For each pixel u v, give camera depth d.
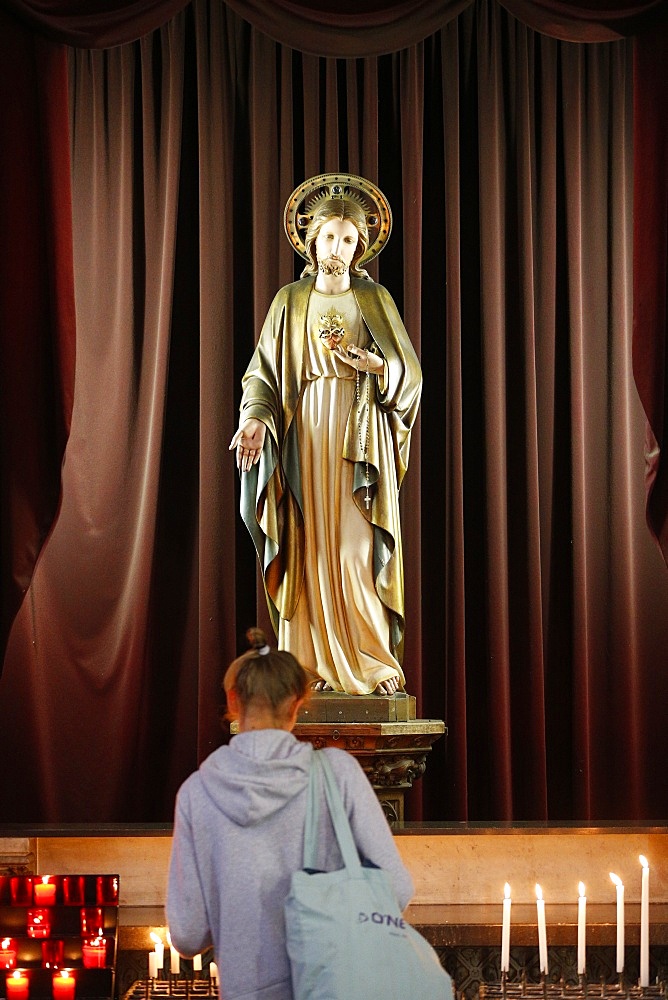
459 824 4.14
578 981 3.57
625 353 5.68
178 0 5.07
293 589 4.46
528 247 5.62
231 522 5.41
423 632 5.55
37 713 5.18
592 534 5.62
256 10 5.06
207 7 5.66
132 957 3.77
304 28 5.08
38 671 5.21
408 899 2.40
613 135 5.77
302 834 2.36
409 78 5.66
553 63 5.76
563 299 5.72
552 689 5.54
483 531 5.55
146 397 5.46
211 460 5.39
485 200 5.61
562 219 5.75
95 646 5.32
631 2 5.05
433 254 5.73
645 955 3.42
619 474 5.60
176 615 5.48
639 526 5.66
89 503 5.39
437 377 5.69
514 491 5.59
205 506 5.36
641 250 5.03
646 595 5.64
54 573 5.31
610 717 5.50
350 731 4.15
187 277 5.66
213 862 2.37
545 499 5.57
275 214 5.59
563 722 5.51
